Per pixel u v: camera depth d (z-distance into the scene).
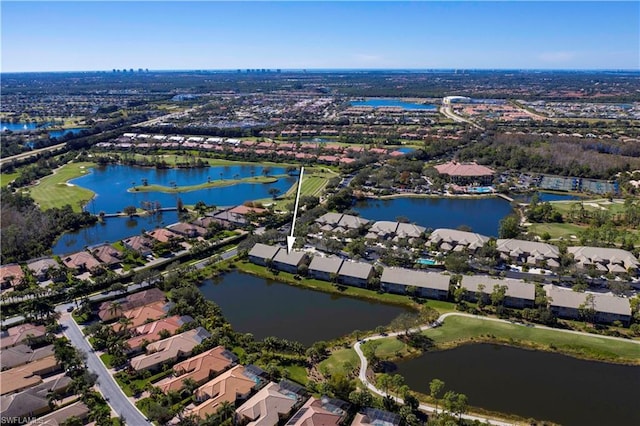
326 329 144.88
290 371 122.38
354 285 172.12
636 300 146.88
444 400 104.56
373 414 103.19
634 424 104.31
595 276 167.25
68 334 140.88
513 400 111.38
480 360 127.12
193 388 113.81
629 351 128.88
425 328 141.50
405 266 183.62
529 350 131.25
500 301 151.88
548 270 179.38
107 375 121.38
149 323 143.00
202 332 136.75
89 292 167.00
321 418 101.00
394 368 124.00
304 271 179.62
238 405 110.31
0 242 199.62
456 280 165.38
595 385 117.06
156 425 102.31
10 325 145.00
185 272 179.88
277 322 149.38
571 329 140.25
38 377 118.19
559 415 106.69
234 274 184.75
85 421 104.56
